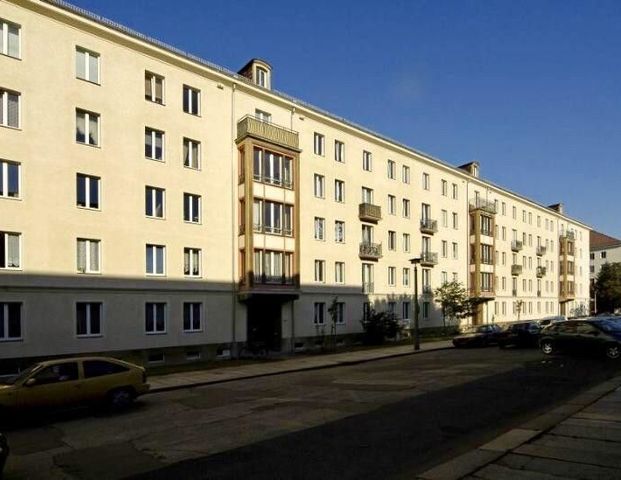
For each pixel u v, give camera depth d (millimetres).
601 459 7102
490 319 50875
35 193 20016
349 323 34156
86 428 11055
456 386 14578
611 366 17641
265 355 27328
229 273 26672
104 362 13117
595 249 107375
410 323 39688
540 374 16344
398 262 38906
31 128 20078
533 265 61500
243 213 27109
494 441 8242
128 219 22828
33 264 19812
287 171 29047
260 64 29938
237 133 27672
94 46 22219
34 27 20406
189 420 11461
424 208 42469
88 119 21984
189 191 25281
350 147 35219
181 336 24406
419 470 7207
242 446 8891
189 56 25500
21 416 11336
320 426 10188
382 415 11008
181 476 7406
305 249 31266
